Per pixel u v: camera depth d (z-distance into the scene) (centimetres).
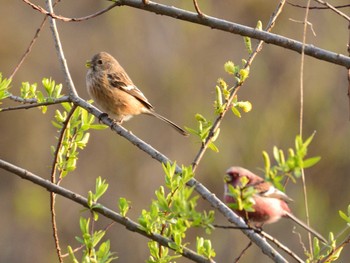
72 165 713
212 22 715
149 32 1967
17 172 681
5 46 1923
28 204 1880
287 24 1916
